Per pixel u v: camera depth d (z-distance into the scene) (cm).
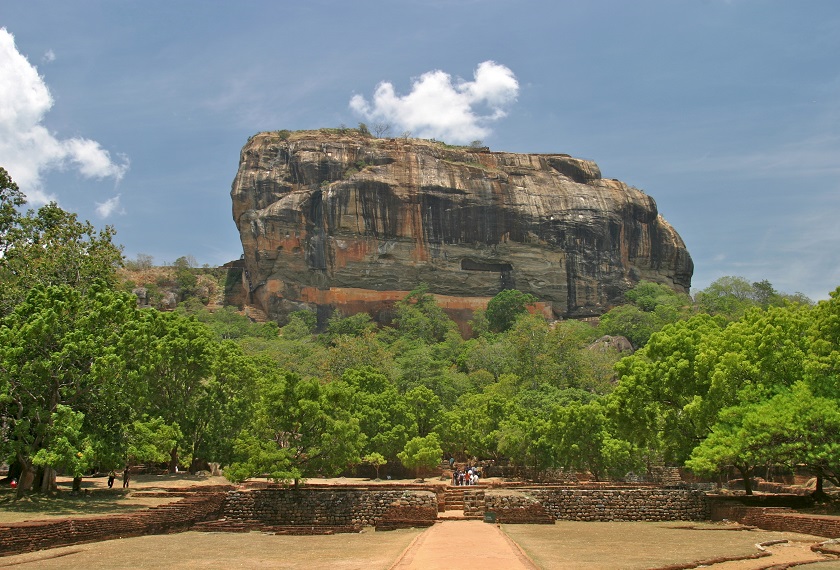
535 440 5884
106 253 5466
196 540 3288
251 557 2673
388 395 6675
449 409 8712
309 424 4412
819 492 3966
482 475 6562
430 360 10369
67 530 3045
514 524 3822
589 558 2480
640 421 4616
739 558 2506
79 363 3897
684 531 3453
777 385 3925
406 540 3159
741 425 3838
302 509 4069
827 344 3675
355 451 4525
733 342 4262
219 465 5619
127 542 3161
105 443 3812
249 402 5344
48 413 3722
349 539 3325
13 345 3741
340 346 10869
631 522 3994
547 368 10169
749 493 4291
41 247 5241
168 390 5169
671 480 6203
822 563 2416
